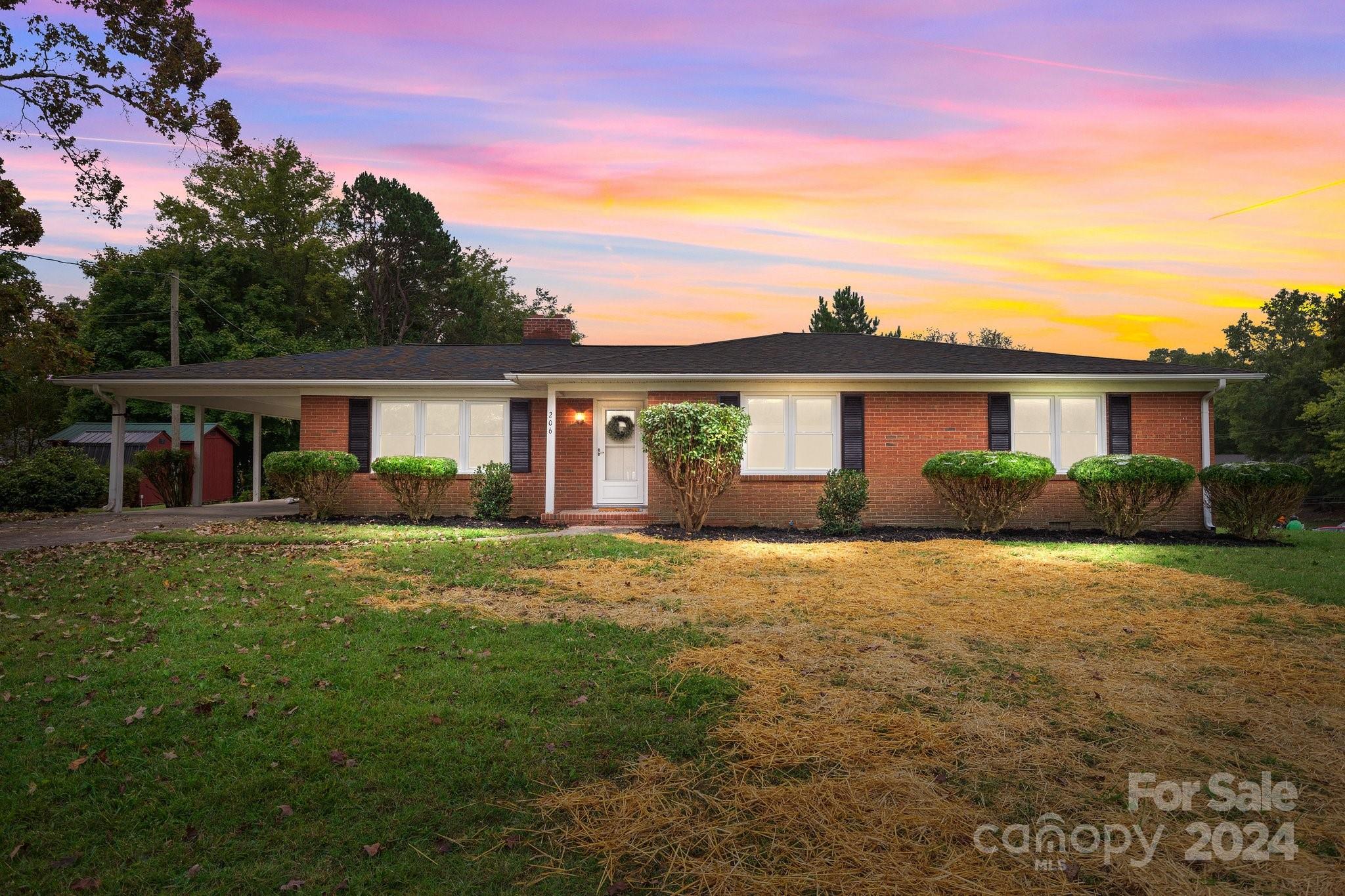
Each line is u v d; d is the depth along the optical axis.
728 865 2.66
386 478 13.60
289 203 40.34
